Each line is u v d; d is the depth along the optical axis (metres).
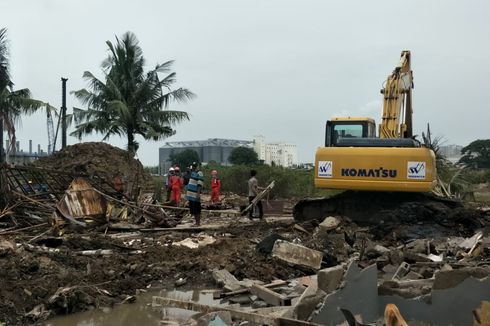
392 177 13.66
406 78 16.36
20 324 6.99
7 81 25.02
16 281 8.11
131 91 30.78
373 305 6.50
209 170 37.84
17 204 14.20
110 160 25.23
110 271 9.13
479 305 6.11
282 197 32.50
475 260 10.20
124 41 30.72
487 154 71.88
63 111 28.30
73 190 14.23
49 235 12.55
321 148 14.40
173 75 30.92
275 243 10.09
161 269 9.67
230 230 14.60
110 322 7.18
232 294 8.29
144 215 16.14
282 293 8.01
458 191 25.27
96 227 14.48
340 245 11.53
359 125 15.84
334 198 14.83
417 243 11.32
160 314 7.50
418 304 6.42
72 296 7.67
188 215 19.86
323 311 5.93
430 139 16.22
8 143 25.59
